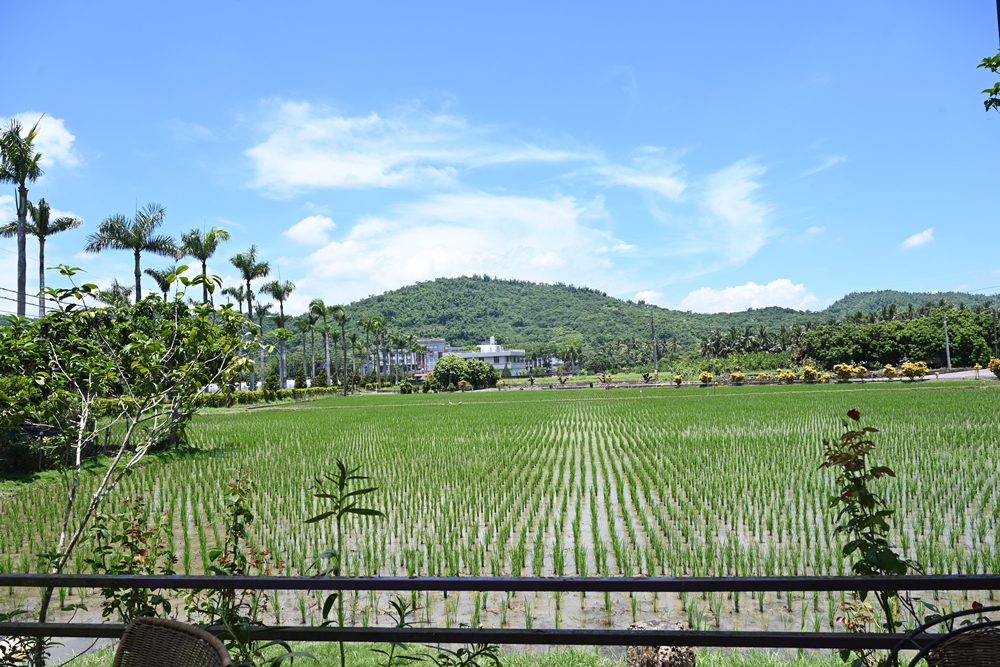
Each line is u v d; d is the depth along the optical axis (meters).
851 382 68.50
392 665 4.49
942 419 28.33
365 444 27.52
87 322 7.25
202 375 7.40
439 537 13.23
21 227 32.19
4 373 7.29
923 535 12.31
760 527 12.91
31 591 10.67
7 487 18.64
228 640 4.04
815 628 8.07
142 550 6.44
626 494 16.77
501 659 6.61
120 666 2.79
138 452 7.15
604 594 9.95
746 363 104.31
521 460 22.20
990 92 5.23
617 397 57.31
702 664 6.51
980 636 2.71
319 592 10.16
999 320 90.88
